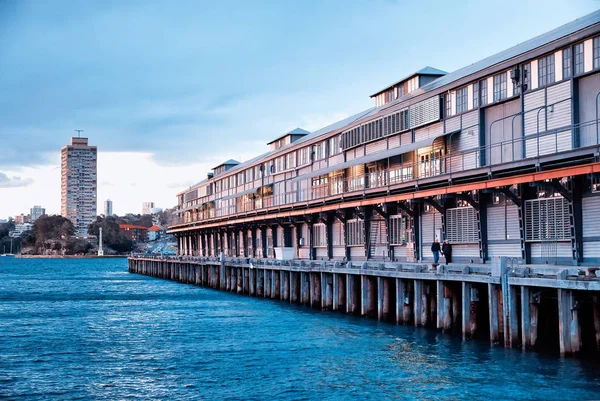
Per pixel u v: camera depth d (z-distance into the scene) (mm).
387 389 20312
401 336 27688
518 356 22172
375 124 44562
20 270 127438
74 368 24531
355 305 35094
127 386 21859
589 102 27859
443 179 33938
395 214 41562
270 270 47812
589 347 22656
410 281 29828
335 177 51469
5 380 22781
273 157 65312
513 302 22484
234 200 79438
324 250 51438
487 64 34656
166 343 29422
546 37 31688
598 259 27109
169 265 83812
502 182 29266
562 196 28781
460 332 27172
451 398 19000
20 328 34906
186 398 20297
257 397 20109
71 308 45875
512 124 31875
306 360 24641
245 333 31359
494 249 32812
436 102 37500
